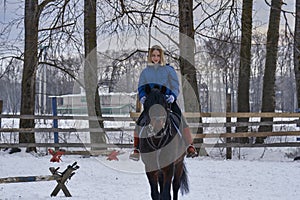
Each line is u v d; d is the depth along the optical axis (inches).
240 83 737.0
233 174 480.7
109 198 345.7
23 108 665.6
